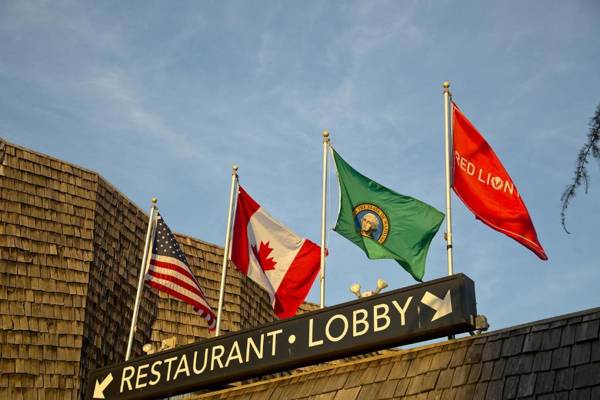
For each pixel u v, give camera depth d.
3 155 19.92
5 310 18.69
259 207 14.52
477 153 12.71
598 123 6.59
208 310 15.02
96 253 20.64
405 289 10.77
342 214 13.06
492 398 9.18
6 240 19.25
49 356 18.81
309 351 11.25
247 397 11.61
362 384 10.48
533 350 9.30
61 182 20.73
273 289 14.02
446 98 13.02
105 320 20.42
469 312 10.22
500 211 12.31
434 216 12.62
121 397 12.69
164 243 15.18
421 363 10.19
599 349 8.77
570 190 6.61
